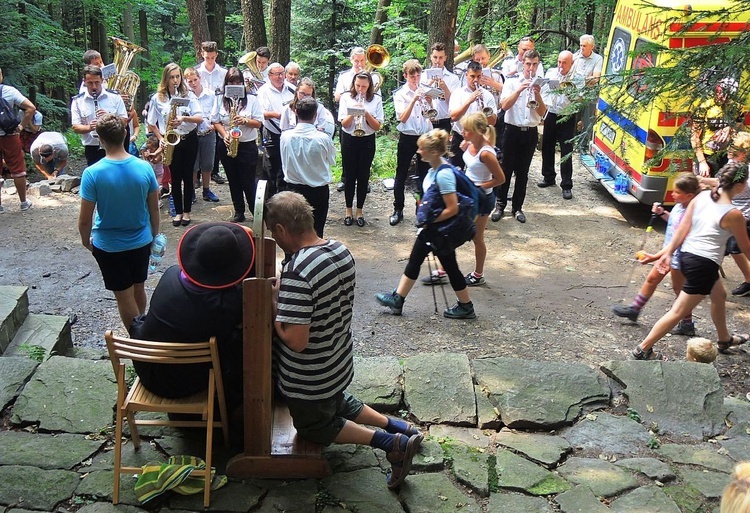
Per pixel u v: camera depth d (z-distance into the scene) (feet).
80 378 12.25
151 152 24.95
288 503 9.73
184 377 9.78
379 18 43.06
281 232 9.31
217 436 11.05
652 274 17.33
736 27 15.14
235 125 23.03
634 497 10.20
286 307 9.04
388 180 29.73
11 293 15.16
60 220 24.58
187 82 25.11
